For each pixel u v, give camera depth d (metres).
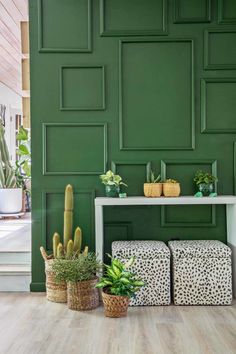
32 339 2.60
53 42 3.63
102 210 3.48
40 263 3.62
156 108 3.65
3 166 6.61
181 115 3.65
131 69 3.65
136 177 3.66
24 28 4.39
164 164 3.64
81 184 3.65
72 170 3.65
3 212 6.45
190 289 3.23
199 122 3.65
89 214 3.64
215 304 3.24
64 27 3.63
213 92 3.64
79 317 2.98
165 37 3.63
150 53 3.64
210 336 2.64
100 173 3.64
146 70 3.65
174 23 3.64
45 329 2.76
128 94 3.65
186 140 3.65
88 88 3.64
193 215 3.66
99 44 3.64
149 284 3.22
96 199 3.34
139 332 2.70
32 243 3.63
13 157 9.09
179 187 3.48
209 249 3.24
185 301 3.24
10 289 3.64
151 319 2.94
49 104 3.64
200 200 3.35
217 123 3.64
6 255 3.92
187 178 3.66
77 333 2.69
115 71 3.65
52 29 3.63
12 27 5.19
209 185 3.48
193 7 3.63
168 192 3.44
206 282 3.24
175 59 3.65
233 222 3.43
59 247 3.34
